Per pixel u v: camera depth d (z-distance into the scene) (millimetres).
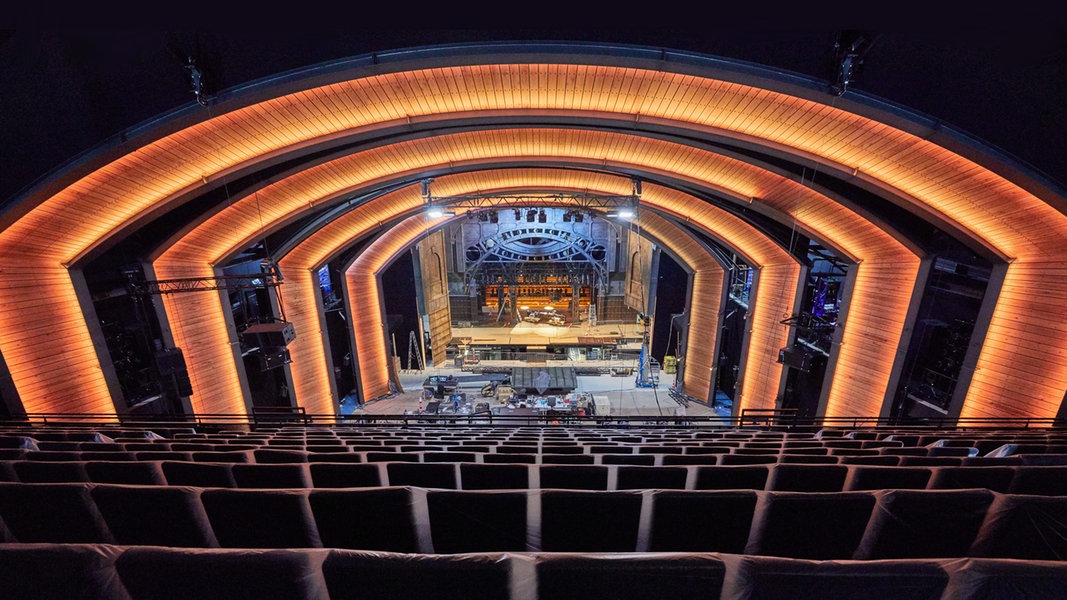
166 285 12758
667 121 9742
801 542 3500
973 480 4637
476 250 33094
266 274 14391
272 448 7328
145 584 2285
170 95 7371
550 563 2252
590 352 30141
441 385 24656
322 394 18953
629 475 4812
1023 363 10430
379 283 21922
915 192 9984
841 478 4773
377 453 6254
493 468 4867
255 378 16859
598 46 7105
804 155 9820
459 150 12797
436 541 3646
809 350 16562
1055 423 9781
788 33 6988
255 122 8914
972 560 2146
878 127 8500
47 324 10414
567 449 7184
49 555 2238
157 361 12242
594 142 12375
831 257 16234
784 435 10164
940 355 12461
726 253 20469
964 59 6945
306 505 3576
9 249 9492
